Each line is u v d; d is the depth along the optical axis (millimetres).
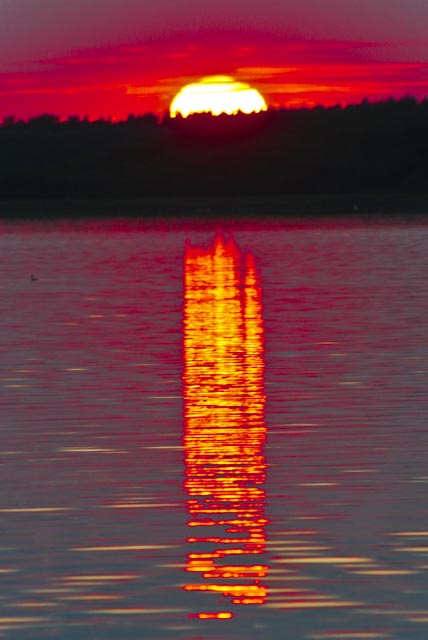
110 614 19719
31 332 53312
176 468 28453
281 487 26609
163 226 189750
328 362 43594
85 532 23594
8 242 142250
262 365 43312
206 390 38531
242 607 19953
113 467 28625
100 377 41281
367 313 58594
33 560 22031
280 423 33281
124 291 73625
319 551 22375
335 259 100938
